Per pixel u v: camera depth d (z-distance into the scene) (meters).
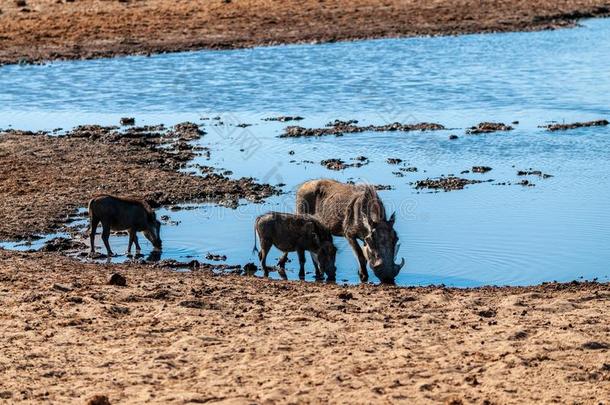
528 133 80.12
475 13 153.12
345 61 121.81
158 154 72.69
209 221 55.47
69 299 36.78
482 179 65.06
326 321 34.19
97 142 77.19
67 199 59.50
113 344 31.48
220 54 128.25
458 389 26.89
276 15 146.88
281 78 110.94
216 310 35.91
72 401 26.06
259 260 48.47
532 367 28.64
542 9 157.12
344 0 156.12
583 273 45.25
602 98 96.00
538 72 112.69
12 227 53.59
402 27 143.50
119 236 53.22
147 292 38.31
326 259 45.81
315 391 26.66
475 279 44.41
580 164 69.06
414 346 30.94
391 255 43.66
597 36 140.62
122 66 120.94
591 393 26.45
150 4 152.75
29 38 134.62
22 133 81.75
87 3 154.25
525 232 52.09
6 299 37.06
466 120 86.31
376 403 25.75
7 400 26.17
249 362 29.44
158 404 25.67
